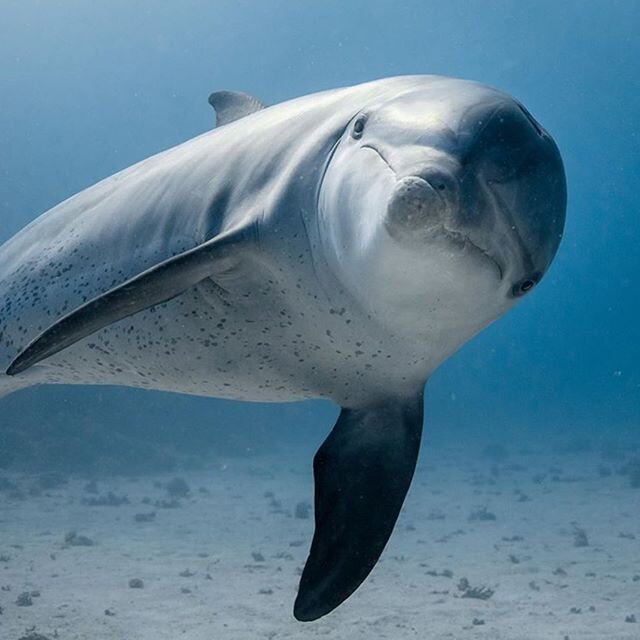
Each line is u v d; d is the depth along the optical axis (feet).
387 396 15.87
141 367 17.72
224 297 15.29
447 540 54.13
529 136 12.00
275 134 15.51
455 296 11.74
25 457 89.61
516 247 11.62
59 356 18.81
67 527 56.49
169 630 30.89
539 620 33.35
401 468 16.05
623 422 196.85
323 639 30.14
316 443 145.79
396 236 10.37
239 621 32.50
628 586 39.86
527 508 69.31
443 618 33.63
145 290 13.92
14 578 39.99
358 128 12.92
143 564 44.19
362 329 14.14
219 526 58.54
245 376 16.60
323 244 13.52
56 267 18.54
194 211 16.12
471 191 10.94
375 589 39.24
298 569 43.42
